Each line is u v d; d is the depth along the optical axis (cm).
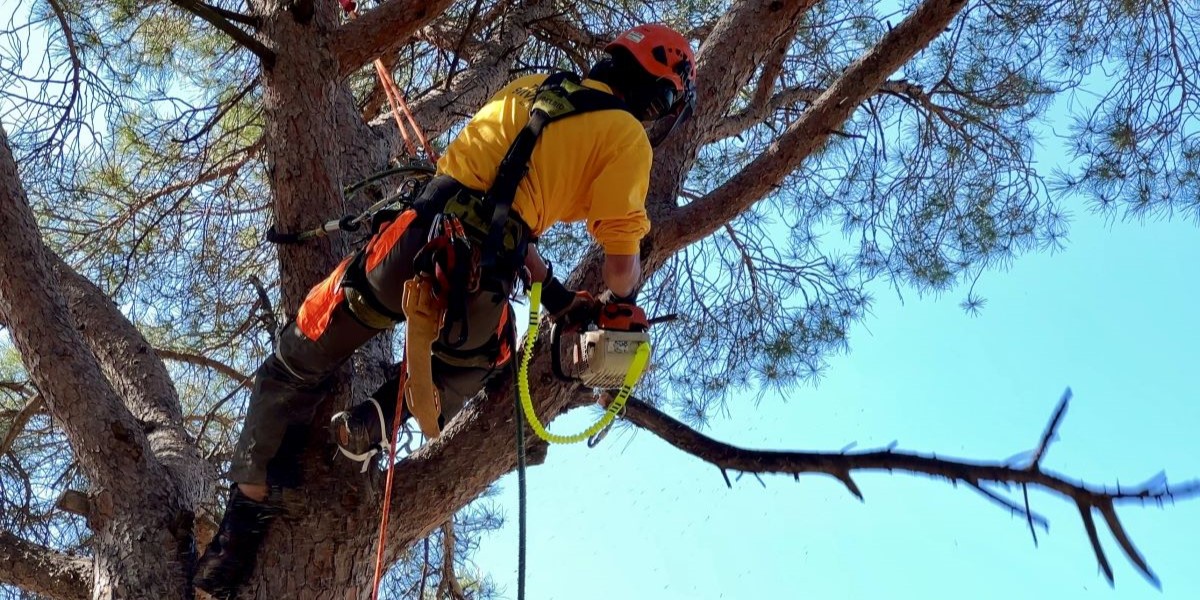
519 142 268
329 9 381
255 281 380
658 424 407
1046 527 352
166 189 608
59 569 375
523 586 264
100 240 610
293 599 335
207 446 619
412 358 258
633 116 279
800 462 391
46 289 351
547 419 356
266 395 321
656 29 293
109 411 350
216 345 627
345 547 340
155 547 340
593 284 353
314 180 358
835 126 399
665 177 388
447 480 353
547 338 354
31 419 607
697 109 396
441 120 548
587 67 633
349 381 347
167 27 614
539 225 274
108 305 420
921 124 654
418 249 268
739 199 385
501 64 594
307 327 295
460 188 271
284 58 363
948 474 366
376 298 279
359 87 646
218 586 337
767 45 412
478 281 260
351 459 324
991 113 643
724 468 402
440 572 650
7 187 351
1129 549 338
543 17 607
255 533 340
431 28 625
